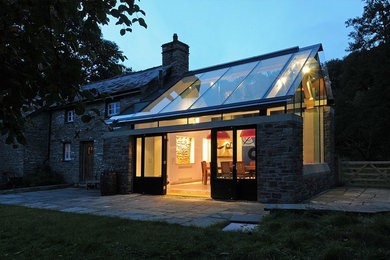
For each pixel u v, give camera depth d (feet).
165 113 34.76
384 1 76.02
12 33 7.86
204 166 41.55
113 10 8.77
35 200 32.60
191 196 32.50
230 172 29.19
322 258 11.50
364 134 87.40
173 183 40.98
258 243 13.30
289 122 25.82
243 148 28.89
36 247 14.87
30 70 8.13
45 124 56.59
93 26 8.57
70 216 21.86
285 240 13.29
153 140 35.86
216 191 29.73
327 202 26.58
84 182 49.70
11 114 8.51
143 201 29.78
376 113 70.23
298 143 27.02
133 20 9.20
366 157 93.91
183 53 50.47
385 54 69.26
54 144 55.57
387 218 14.87
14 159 54.24
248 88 31.71
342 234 13.60
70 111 54.29
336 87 115.24
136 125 37.93
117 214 22.80
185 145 44.21
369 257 11.27
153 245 14.06
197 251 12.91
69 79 8.42
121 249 13.78
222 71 39.99
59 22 7.66
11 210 25.35
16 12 7.75
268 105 27.25
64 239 15.69
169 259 12.64
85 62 9.32
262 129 27.17
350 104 91.09
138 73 54.13
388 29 73.56
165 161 34.58
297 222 15.33
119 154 38.22
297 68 31.63
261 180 26.89
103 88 50.72
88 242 14.84
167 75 48.37
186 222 19.24
